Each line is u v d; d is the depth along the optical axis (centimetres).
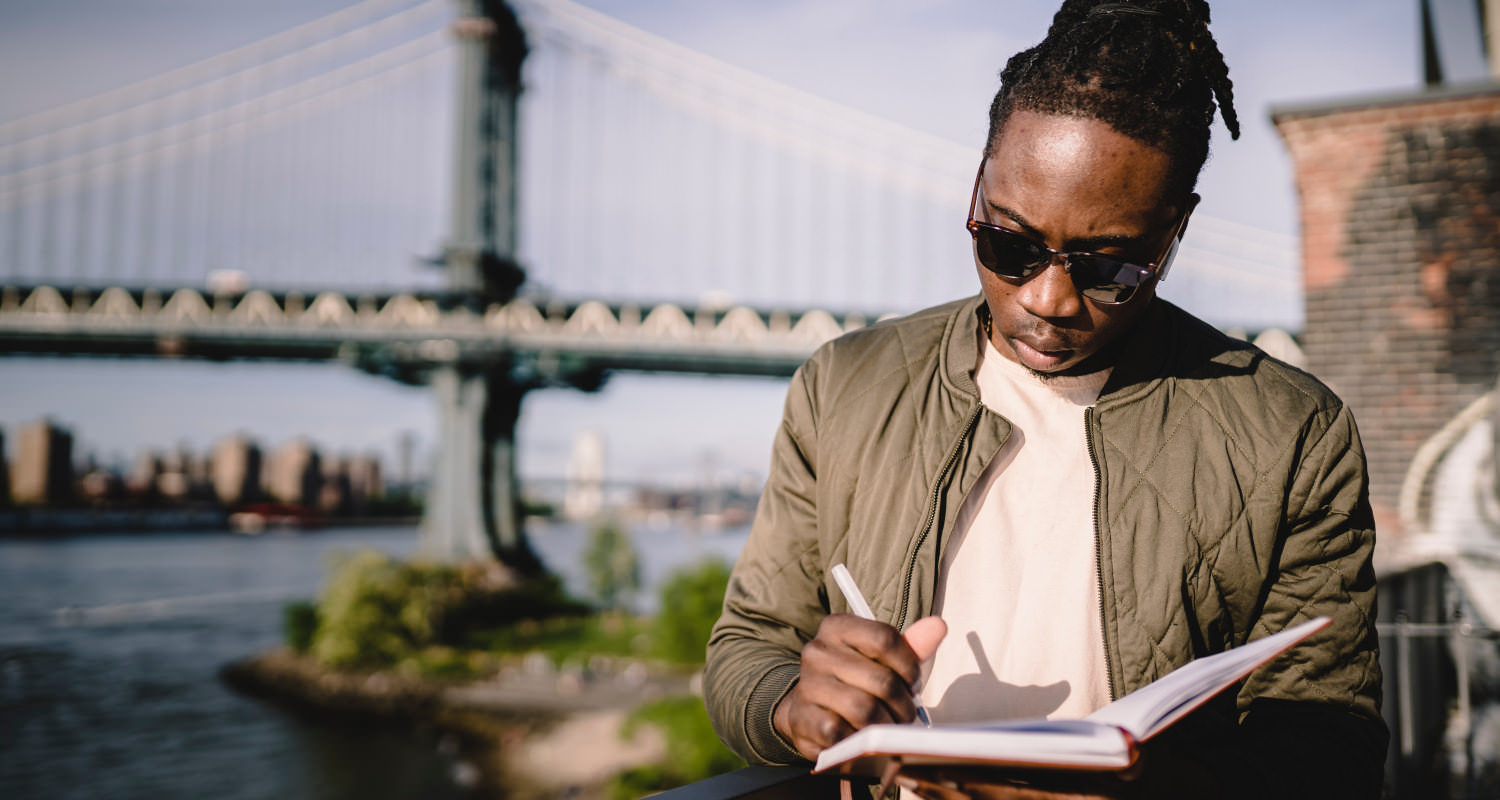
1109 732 51
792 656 78
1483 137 459
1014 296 70
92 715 3083
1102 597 74
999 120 72
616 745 2658
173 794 2408
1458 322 454
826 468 84
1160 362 80
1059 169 64
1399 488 447
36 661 3791
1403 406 455
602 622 4050
